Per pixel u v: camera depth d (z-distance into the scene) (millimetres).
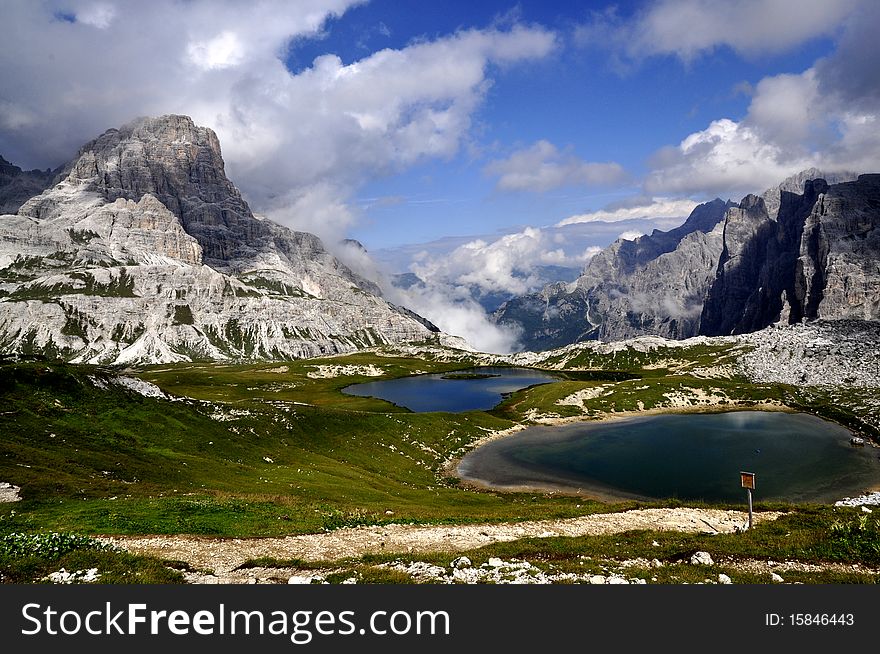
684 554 27953
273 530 36062
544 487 98938
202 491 54781
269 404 115000
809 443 136250
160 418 80375
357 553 30516
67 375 76875
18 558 24312
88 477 52250
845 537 29375
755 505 47969
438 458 119250
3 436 58188
